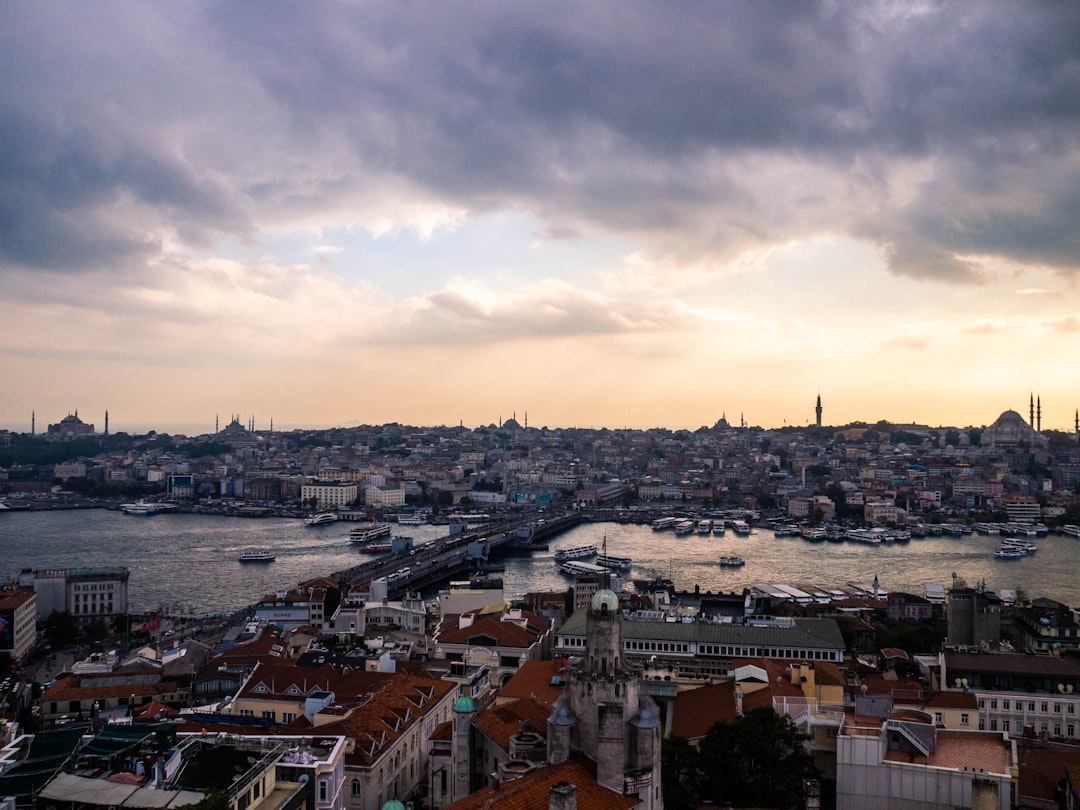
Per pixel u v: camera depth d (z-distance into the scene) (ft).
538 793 366.22
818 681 611.06
